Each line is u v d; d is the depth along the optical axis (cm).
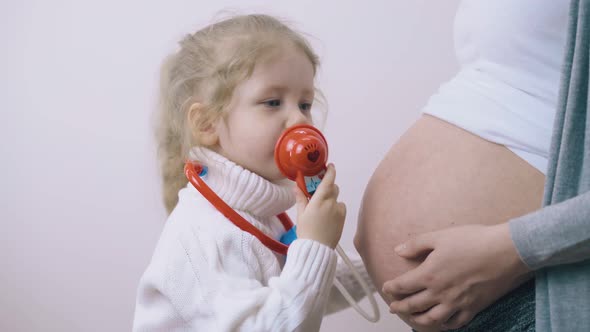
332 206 92
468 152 87
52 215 194
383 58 177
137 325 96
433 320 81
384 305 177
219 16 180
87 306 193
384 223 96
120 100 190
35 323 195
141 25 188
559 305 69
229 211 97
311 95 102
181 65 109
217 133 100
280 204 101
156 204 189
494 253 71
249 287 90
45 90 193
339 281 118
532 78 83
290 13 181
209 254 92
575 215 64
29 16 193
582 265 68
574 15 71
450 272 76
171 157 113
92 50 191
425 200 90
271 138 96
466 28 94
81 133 192
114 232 191
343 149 180
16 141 195
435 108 95
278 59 97
